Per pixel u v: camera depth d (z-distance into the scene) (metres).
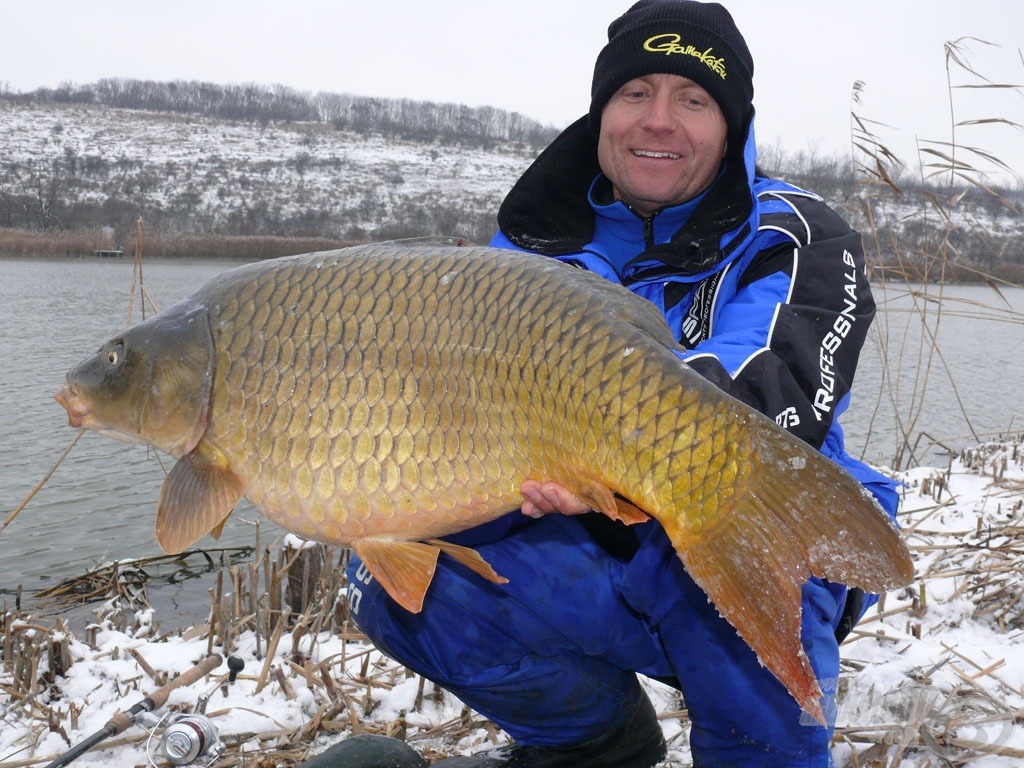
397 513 2.08
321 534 2.14
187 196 62.84
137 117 99.56
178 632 4.21
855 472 2.60
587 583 2.51
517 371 2.01
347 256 2.18
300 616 4.01
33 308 20.62
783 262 2.54
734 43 2.79
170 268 34.59
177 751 2.84
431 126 109.12
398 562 2.11
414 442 2.06
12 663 3.56
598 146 2.93
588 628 2.52
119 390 2.23
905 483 5.60
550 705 2.60
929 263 6.05
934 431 11.12
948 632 3.74
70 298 22.78
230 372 2.14
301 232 55.34
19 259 40.06
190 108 107.75
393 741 2.66
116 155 76.75
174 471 2.22
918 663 3.36
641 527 2.57
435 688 3.28
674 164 2.80
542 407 2.00
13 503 7.57
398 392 2.06
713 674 2.43
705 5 2.79
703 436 1.90
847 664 3.36
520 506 2.12
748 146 2.73
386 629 2.59
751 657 2.40
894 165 5.69
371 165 82.00
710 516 1.91
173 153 81.12
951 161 5.28
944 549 4.55
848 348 2.48
